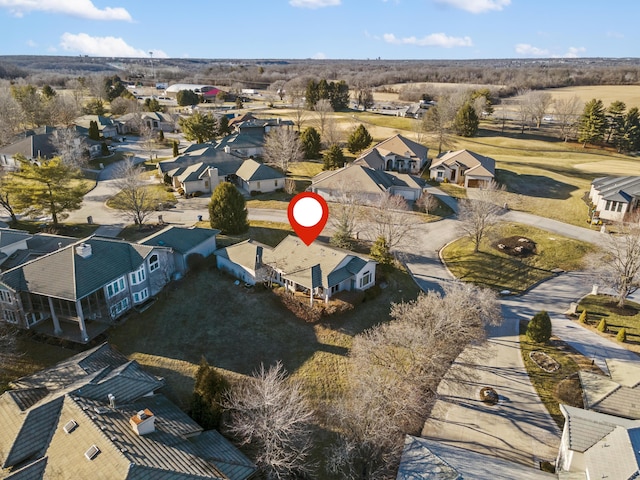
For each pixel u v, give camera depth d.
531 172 93.06
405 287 51.22
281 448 28.33
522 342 42.28
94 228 62.53
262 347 40.03
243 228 60.88
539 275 54.84
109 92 172.12
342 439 30.48
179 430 27.59
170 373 36.09
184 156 85.50
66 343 38.31
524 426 32.91
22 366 35.88
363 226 62.75
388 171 88.69
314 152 100.94
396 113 163.00
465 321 36.47
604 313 46.97
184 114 151.25
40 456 24.64
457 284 48.69
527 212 73.31
